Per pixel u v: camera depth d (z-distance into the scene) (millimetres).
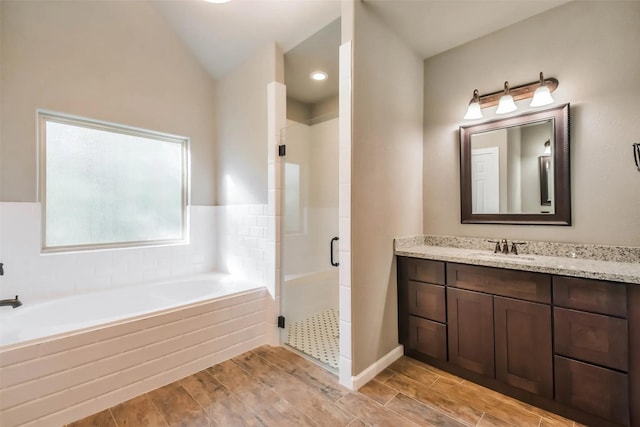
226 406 1669
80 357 1573
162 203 2859
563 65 1887
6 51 1975
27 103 2055
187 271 2934
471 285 1866
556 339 1553
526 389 1657
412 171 2393
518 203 2070
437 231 2459
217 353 2156
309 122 2443
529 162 2023
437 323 2033
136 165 2699
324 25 2203
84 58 2283
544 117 1953
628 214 1682
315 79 2988
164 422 1546
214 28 2527
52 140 2240
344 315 1846
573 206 1853
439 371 2021
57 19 2162
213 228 3129
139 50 2566
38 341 1457
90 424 1527
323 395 1765
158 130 2697
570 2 1857
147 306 2480
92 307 2221
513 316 1697
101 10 2354
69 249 2320
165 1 2426
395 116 2186
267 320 2506
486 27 2113
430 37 2227
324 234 2324
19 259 2035
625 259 1673
